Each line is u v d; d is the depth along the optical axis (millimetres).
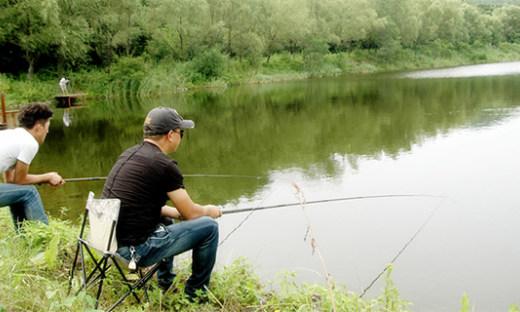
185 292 3074
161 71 30172
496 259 5055
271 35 40281
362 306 3203
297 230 5852
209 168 9719
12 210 3752
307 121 15938
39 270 3252
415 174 8547
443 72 39219
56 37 25438
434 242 5516
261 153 11117
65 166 10531
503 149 10133
